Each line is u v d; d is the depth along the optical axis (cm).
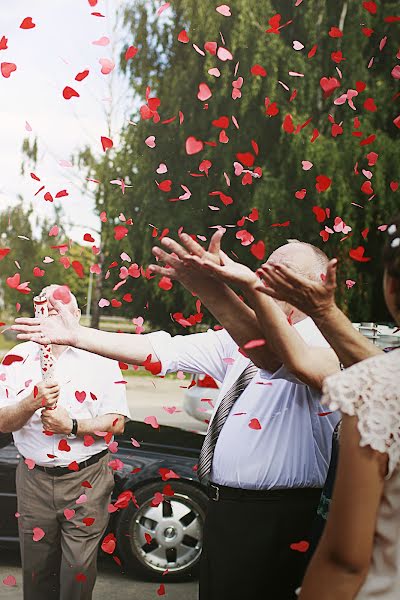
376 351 179
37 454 335
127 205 1495
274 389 260
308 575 140
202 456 268
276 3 1473
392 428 133
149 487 489
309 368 205
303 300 178
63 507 336
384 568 139
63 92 350
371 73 1426
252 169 1367
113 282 1481
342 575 136
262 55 1378
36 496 337
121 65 1541
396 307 152
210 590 262
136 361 270
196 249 210
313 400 259
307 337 257
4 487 485
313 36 1419
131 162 1516
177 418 1152
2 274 1516
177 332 1541
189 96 1460
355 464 134
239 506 258
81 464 338
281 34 1477
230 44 1424
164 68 1559
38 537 337
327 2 1461
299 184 1325
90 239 386
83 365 349
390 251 151
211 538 263
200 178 1440
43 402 324
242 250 1329
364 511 134
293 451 256
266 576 256
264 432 258
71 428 331
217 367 282
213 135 1423
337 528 135
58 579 349
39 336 256
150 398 1456
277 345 205
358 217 1296
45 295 302
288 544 256
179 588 479
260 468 255
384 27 1413
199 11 1463
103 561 519
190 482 488
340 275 1266
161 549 488
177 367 278
